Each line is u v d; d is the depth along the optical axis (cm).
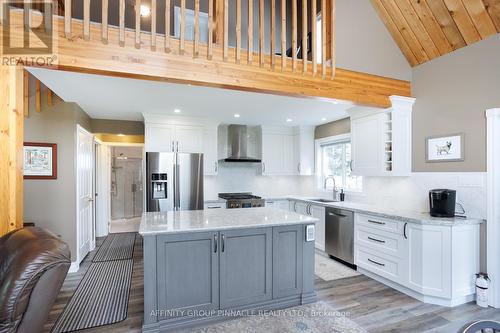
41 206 351
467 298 276
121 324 237
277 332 224
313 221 272
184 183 441
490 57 270
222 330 227
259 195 583
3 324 115
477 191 279
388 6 319
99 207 569
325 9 298
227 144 561
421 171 334
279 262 266
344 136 479
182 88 302
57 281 131
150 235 222
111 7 420
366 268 344
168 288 229
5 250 146
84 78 268
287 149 566
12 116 195
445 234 266
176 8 324
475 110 282
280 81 275
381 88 332
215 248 243
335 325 234
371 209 355
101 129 473
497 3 250
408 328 229
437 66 319
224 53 246
